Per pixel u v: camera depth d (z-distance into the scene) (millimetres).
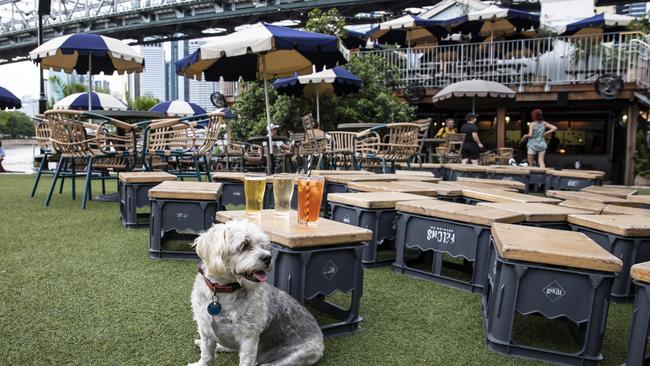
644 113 13297
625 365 1870
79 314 2186
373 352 1969
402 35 14984
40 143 5684
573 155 14008
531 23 12992
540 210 2996
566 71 12297
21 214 4438
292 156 8742
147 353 1852
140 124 5684
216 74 6703
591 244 2076
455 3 15977
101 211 4723
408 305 2521
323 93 10016
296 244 1963
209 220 3121
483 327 2252
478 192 3719
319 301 2443
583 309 1897
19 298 2342
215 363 1844
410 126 6438
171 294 2484
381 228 3184
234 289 1647
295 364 1738
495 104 12734
